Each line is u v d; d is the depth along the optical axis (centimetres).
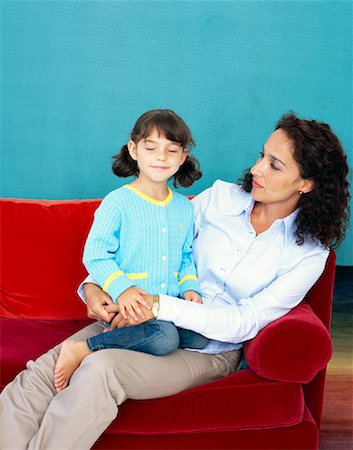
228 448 184
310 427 187
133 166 220
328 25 341
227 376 187
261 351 179
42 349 207
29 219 237
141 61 336
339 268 397
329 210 199
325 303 212
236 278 204
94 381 169
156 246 199
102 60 335
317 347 178
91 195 349
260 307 189
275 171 194
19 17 329
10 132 341
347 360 291
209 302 208
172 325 189
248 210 211
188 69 338
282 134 195
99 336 184
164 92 339
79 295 222
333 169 196
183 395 181
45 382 183
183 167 222
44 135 342
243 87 342
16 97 338
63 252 236
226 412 180
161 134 192
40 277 236
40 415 176
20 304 236
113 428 179
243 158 348
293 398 183
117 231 198
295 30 340
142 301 184
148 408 179
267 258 203
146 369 178
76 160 345
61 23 330
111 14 330
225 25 335
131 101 339
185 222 211
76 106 339
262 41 339
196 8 332
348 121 353
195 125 344
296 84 346
